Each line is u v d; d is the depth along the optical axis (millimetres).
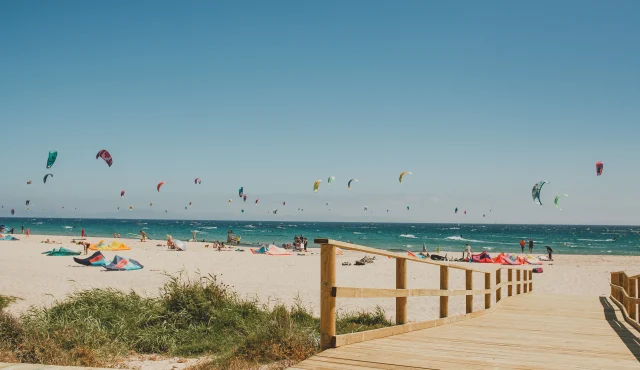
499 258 35812
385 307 13688
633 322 7938
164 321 9133
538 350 5496
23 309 12242
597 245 74812
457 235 107312
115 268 24078
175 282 10570
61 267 25094
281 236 93625
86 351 7074
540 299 13641
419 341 5629
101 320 9234
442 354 4891
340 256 42062
